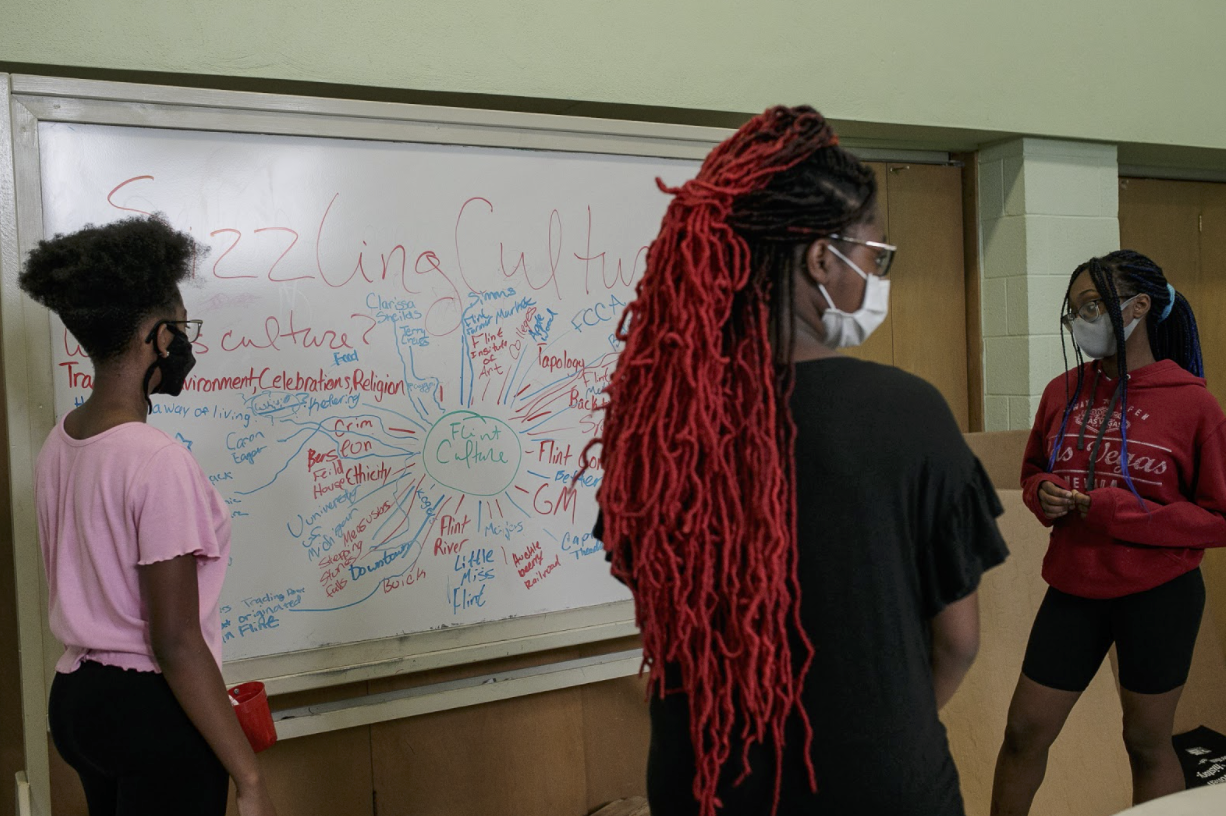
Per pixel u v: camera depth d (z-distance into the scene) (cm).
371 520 181
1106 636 175
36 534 156
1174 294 172
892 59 243
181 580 110
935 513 83
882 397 82
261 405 171
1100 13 273
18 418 154
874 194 87
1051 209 271
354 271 178
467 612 190
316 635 176
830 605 81
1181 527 160
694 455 80
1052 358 271
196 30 170
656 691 93
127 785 113
